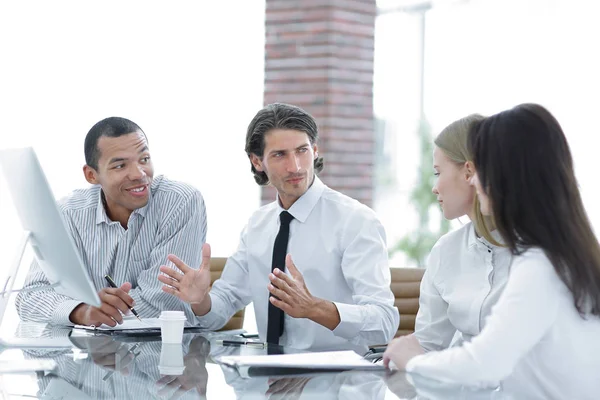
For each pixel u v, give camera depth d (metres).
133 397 1.86
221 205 8.05
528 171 1.95
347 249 3.05
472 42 8.62
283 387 1.94
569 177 1.97
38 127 7.86
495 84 8.42
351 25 6.52
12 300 5.64
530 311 1.91
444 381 2.00
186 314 3.30
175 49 8.01
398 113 8.96
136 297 3.27
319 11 6.45
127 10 8.02
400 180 8.71
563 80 7.87
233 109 7.89
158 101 8.07
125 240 3.37
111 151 3.20
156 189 3.44
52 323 3.14
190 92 8.00
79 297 2.55
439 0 8.77
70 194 3.50
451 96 8.73
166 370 2.19
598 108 7.58
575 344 1.99
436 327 2.64
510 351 1.90
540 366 2.03
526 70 8.17
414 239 8.13
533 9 8.14
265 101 6.64
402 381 2.01
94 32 7.98
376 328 2.76
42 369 2.20
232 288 3.27
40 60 7.86
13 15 7.79
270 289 2.65
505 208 1.97
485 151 2.00
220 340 2.77
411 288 3.46
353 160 6.59
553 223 1.94
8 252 7.18
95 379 2.06
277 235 3.16
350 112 6.55
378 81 9.00
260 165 3.15
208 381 2.02
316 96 6.48
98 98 7.99
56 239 2.31
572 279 1.93
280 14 6.56
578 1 7.79
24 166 2.27
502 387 2.07
